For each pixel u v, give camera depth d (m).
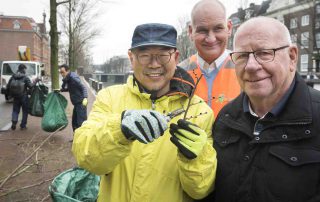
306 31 40.56
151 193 1.91
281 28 1.76
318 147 1.63
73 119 8.47
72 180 3.33
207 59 3.07
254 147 1.78
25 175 4.80
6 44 69.62
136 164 1.95
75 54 36.09
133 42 1.96
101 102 2.09
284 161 1.66
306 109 1.67
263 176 1.71
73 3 27.28
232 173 1.83
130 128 1.57
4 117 12.65
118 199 1.95
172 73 1.99
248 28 1.77
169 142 1.95
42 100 9.62
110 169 1.81
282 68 1.73
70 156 5.73
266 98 1.77
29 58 27.05
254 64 1.72
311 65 40.00
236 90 2.97
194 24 3.07
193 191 1.84
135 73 2.01
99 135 1.72
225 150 1.89
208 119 2.04
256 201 1.72
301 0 40.88
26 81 9.76
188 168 1.76
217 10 2.97
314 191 1.62
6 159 5.64
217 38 3.01
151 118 1.57
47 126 8.42
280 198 1.66
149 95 1.97
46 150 6.11
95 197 3.36
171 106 2.03
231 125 1.90
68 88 8.36
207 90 3.01
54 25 13.21
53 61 13.30
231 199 1.82
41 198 4.17
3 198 3.96
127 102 2.05
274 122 1.74
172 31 1.95
